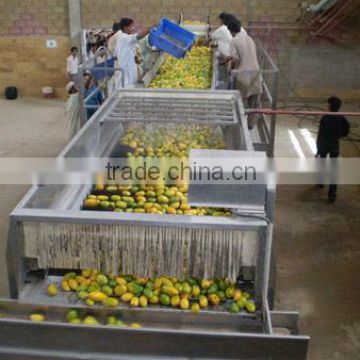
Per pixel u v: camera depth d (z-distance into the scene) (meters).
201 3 8.75
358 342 3.08
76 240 2.05
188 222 1.98
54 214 2.03
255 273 2.11
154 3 8.78
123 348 1.79
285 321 2.15
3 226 4.41
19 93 9.42
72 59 8.20
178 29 5.69
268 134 5.42
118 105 3.84
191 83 5.29
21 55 9.16
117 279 2.19
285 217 4.72
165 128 3.69
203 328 2.06
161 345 1.77
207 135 3.76
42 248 2.07
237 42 5.47
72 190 2.69
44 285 2.24
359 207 4.96
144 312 2.09
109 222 2.00
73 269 2.30
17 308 2.11
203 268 2.06
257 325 2.05
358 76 8.85
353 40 8.63
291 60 8.88
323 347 3.03
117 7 8.83
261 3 8.62
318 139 5.16
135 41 5.49
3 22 9.02
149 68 5.98
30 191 2.21
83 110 5.14
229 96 4.10
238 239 2.00
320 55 8.80
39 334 1.80
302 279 3.74
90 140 3.16
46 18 8.95
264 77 7.34
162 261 2.06
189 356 1.78
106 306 2.09
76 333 1.79
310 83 9.00
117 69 5.15
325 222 4.64
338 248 4.18
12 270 2.11
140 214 2.04
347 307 3.42
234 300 2.14
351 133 7.17
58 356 1.80
